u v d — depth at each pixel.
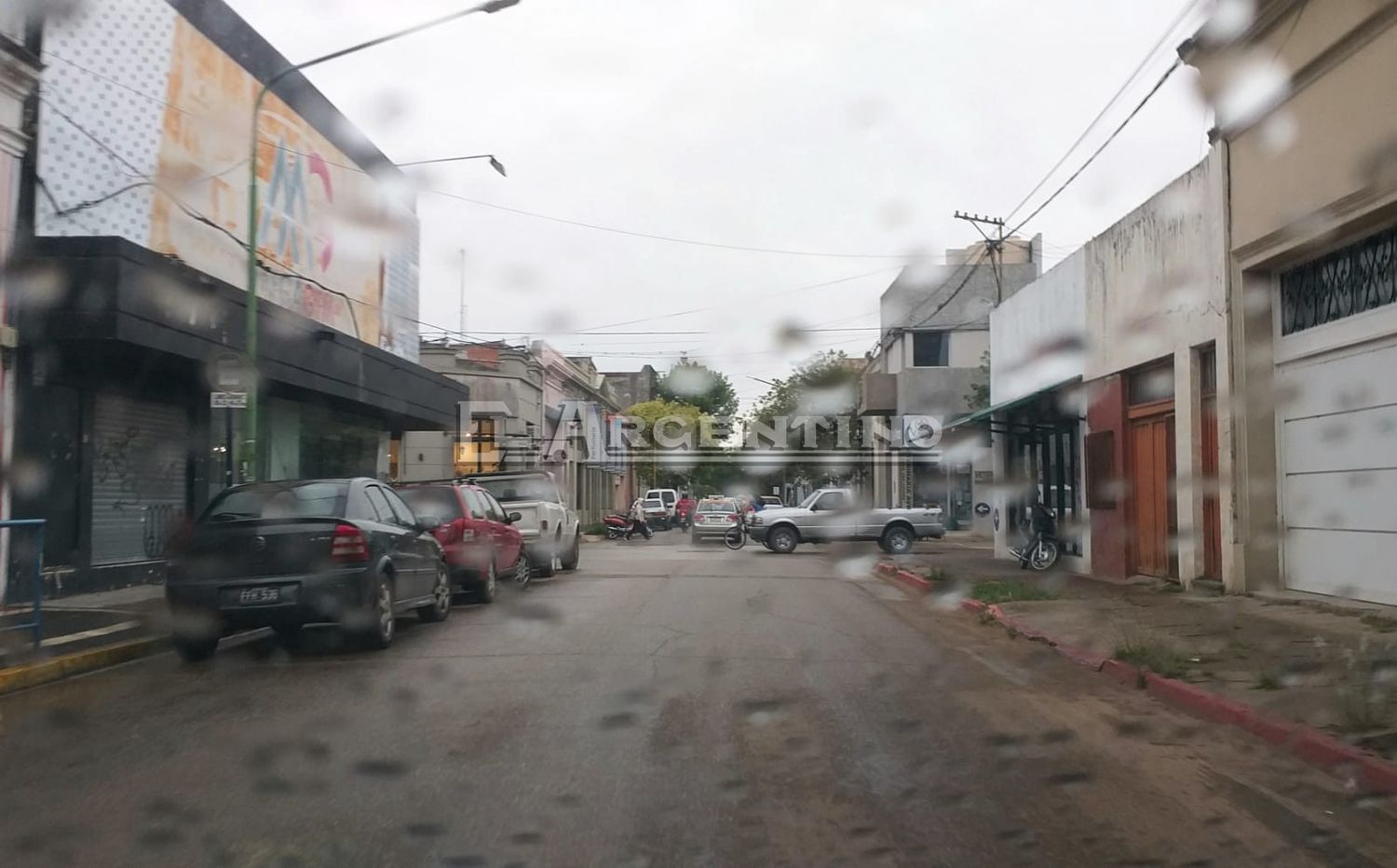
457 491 13.82
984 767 5.94
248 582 9.41
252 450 14.09
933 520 25.58
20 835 4.84
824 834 4.84
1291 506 12.27
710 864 4.46
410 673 8.83
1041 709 7.50
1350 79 10.66
